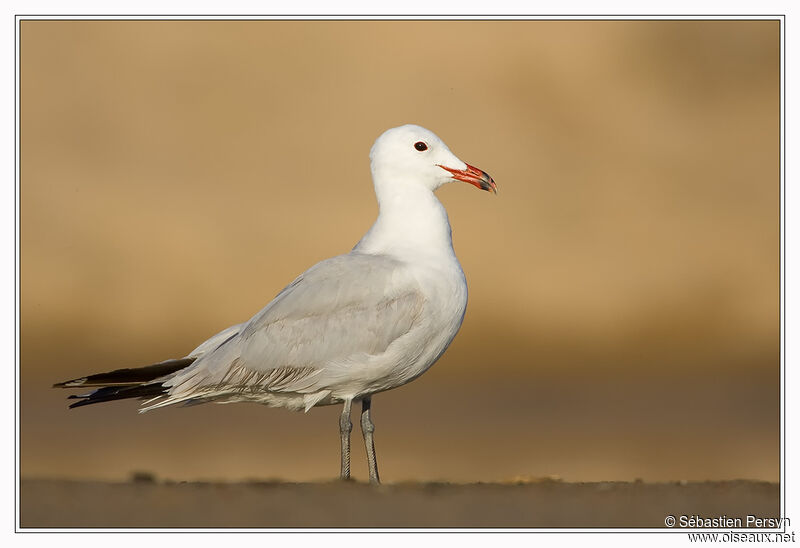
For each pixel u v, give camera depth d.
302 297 11.40
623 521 9.27
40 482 10.99
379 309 11.24
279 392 11.56
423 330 11.34
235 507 9.56
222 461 18.30
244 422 21.92
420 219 11.87
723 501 10.12
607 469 17.55
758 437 21.11
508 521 9.12
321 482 10.94
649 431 21.75
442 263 11.62
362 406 11.77
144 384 11.61
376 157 12.14
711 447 19.95
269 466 17.89
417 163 12.02
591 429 21.95
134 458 18.45
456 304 11.52
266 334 11.37
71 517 9.26
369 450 11.60
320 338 11.27
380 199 12.15
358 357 11.24
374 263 11.46
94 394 11.64
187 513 9.34
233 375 11.40
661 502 9.94
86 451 19.05
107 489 10.39
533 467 17.75
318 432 21.09
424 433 21.39
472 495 10.14
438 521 9.10
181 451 19.16
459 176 12.02
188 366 11.62
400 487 10.62
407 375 11.56
